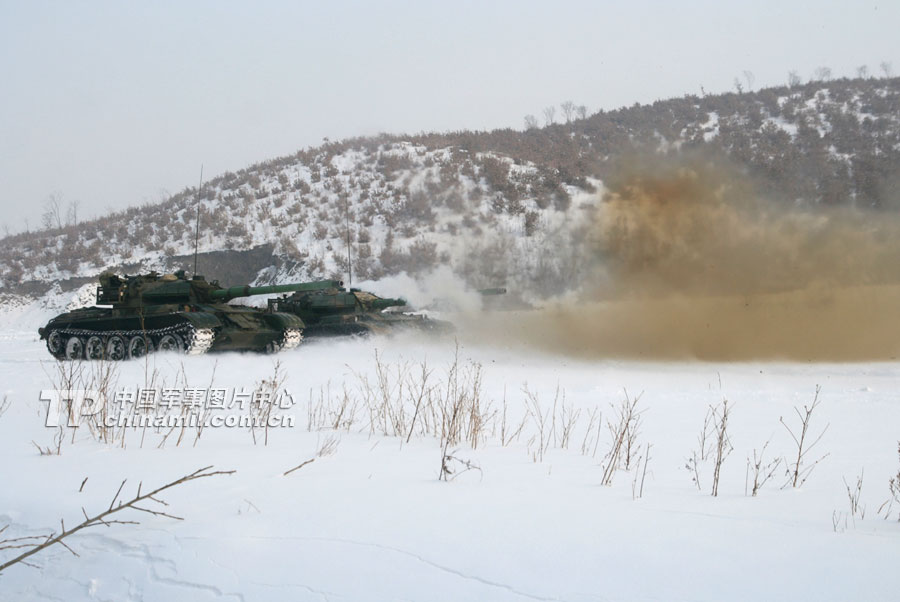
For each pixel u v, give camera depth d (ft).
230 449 25.32
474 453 25.54
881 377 57.26
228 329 77.77
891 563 13.92
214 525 16.52
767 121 231.09
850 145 194.29
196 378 49.52
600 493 19.47
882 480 22.09
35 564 16.01
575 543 15.03
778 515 17.56
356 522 16.43
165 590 14.10
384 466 22.52
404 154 232.12
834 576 13.29
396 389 42.52
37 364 68.54
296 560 14.53
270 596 13.34
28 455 24.22
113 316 78.07
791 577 13.28
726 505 18.53
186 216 217.36
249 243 189.98
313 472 21.49
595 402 40.70
